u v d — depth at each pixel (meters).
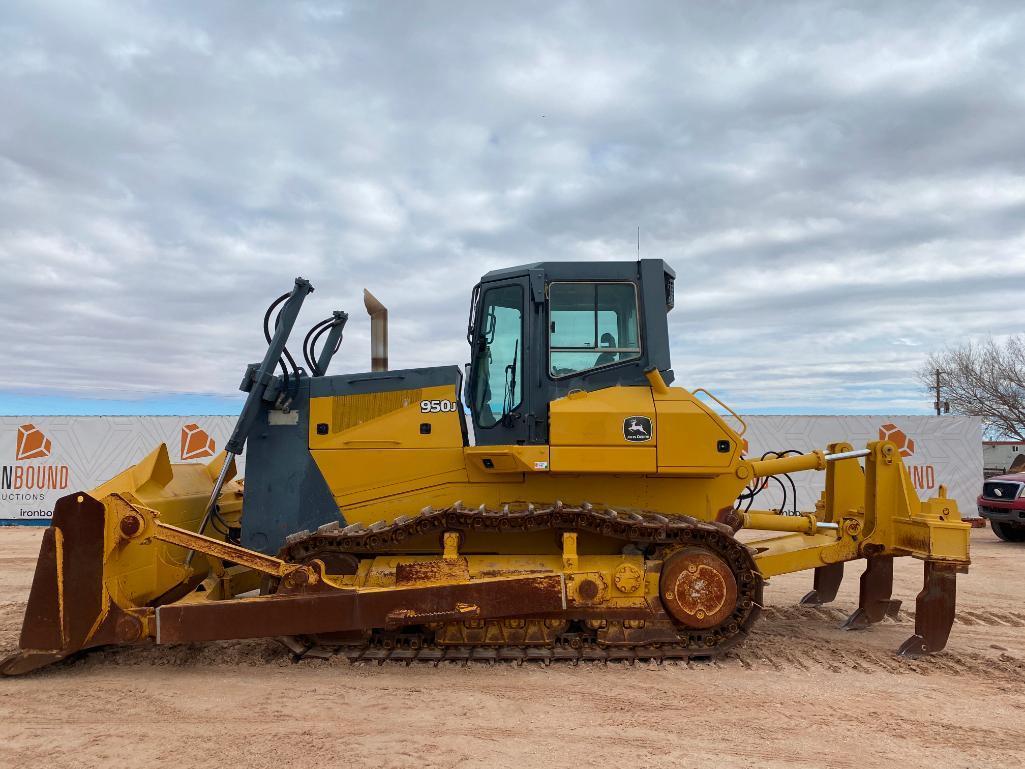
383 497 5.84
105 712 4.39
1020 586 9.14
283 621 5.07
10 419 16.14
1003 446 27.16
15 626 6.62
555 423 5.42
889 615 7.09
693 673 5.18
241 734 4.04
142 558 5.25
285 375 5.89
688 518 5.54
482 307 6.10
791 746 3.91
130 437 16.22
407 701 4.56
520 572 5.46
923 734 4.11
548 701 4.57
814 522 6.57
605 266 5.94
